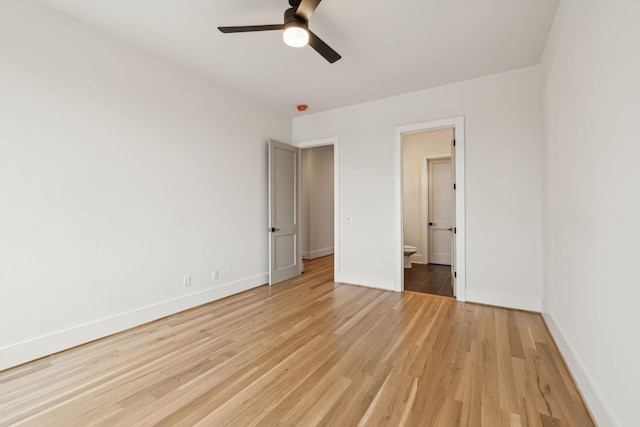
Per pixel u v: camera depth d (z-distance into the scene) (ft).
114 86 8.47
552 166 8.21
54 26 7.30
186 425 4.88
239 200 12.68
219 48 9.07
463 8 7.18
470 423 4.90
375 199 13.34
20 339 6.79
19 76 6.77
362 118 13.62
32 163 6.97
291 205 15.33
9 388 5.89
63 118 7.47
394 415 5.11
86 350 7.48
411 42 8.67
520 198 10.32
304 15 6.40
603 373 4.68
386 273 13.10
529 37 8.41
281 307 10.77
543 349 7.48
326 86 11.78
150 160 9.37
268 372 6.49
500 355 7.17
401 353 7.30
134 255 8.97
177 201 10.18
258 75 10.81
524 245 10.27
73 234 7.66
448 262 19.01
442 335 8.33
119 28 8.08
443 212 19.22
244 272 12.92
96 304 8.11
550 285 8.61
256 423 4.93
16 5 6.72
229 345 7.78
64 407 5.33
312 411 5.22
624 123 3.98
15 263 6.72
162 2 7.05
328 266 18.43
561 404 5.36
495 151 10.70
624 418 3.98
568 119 6.57
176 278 10.17
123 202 8.70
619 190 4.15
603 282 4.70
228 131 12.12
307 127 15.35
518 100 10.34
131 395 5.68
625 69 3.95
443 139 18.63
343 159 14.20
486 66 10.12
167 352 7.40
